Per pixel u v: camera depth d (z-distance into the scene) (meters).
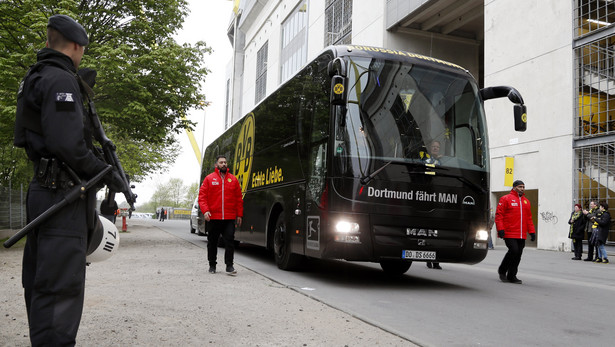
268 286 6.91
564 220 18.47
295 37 42.66
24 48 14.11
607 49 17.77
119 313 4.82
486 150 7.91
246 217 12.18
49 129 2.53
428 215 7.29
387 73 7.65
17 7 13.73
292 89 9.60
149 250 12.55
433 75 7.87
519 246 8.81
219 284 6.92
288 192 9.13
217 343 3.90
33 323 2.58
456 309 6.05
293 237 8.66
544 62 19.59
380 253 7.09
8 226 19.12
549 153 19.19
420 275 9.56
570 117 18.45
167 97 15.10
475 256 7.56
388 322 5.20
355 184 7.10
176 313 4.93
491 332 4.88
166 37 16.09
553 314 5.92
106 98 14.79
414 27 27.91
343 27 33.03
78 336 3.95
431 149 7.50
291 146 9.21
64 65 2.69
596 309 6.35
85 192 2.71
